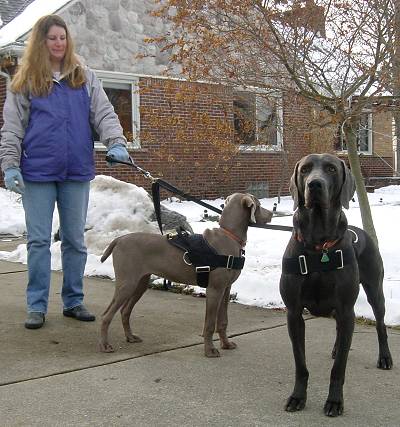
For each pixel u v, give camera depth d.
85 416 3.47
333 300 3.68
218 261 4.55
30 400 3.70
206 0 6.68
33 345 4.80
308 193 3.46
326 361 4.52
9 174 5.08
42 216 5.29
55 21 5.15
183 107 8.77
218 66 6.96
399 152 10.84
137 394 3.82
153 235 4.82
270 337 5.12
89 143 5.41
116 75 14.04
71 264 5.54
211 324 4.59
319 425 3.40
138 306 6.11
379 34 6.27
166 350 4.75
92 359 4.50
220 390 3.91
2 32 13.47
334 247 3.64
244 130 7.58
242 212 4.70
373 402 3.74
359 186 7.14
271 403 3.71
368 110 7.02
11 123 5.14
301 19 6.47
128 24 14.21
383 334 4.39
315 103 6.77
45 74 5.14
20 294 6.48
